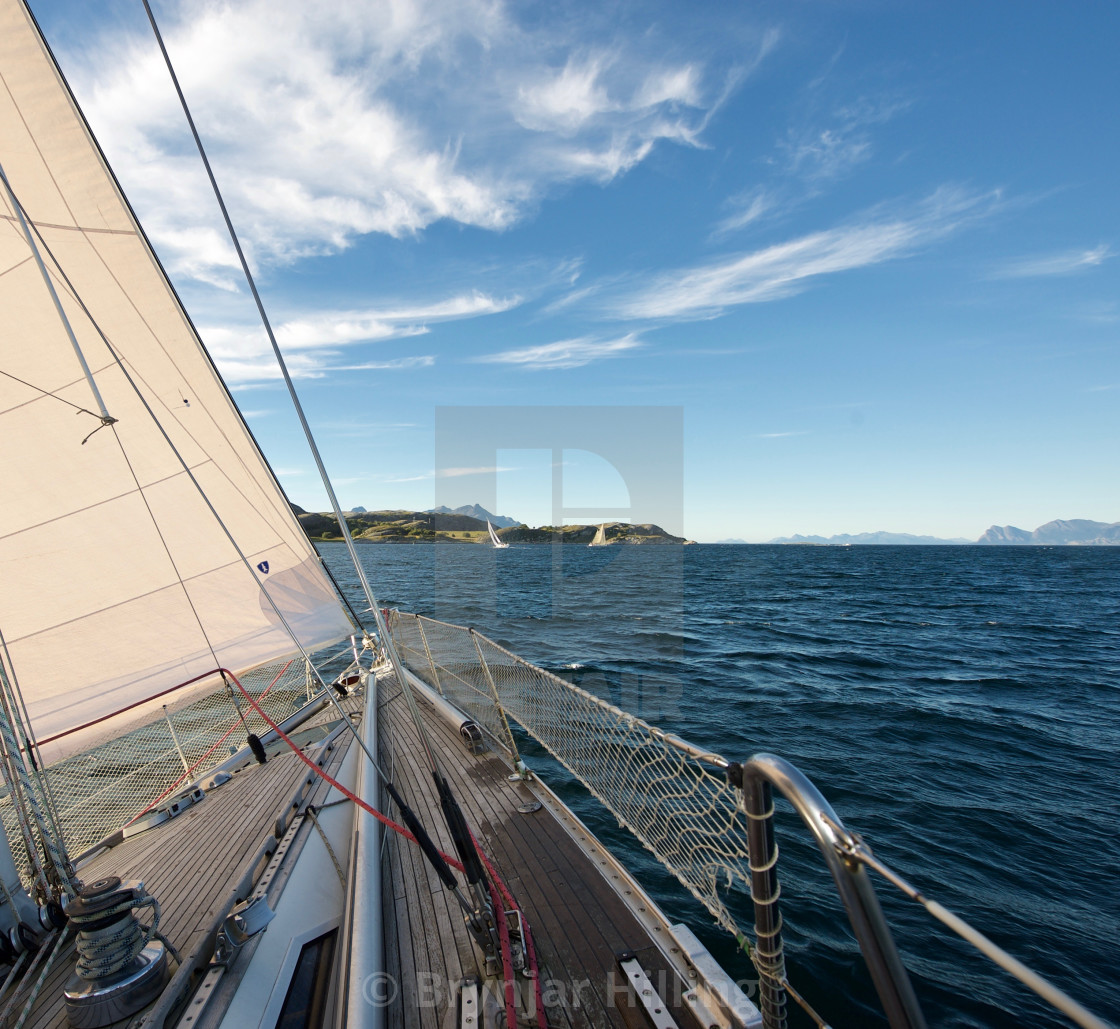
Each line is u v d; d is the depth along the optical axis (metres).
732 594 30.23
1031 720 10.29
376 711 5.62
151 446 4.56
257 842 3.60
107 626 4.36
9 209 3.84
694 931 4.54
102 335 4.25
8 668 3.92
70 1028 2.27
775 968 1.68
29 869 3.09
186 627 4.77
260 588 5.28
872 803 7.12
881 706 10.76
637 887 2.93
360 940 2.47
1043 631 20.88
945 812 6.92
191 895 3.12
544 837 3.44
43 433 4.10
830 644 17.05
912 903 5.37
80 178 4.03
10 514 3.99
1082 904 5.34
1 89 3.68
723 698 10.95
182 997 2.33
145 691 4.43
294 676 6.88
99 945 2.26
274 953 2.58
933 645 17.48
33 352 4.03
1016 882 5.64
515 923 2.59
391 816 3.74
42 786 2.86
